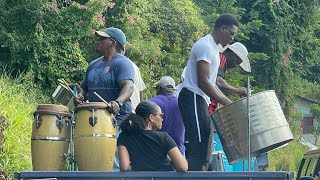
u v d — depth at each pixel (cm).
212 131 1556
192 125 1542
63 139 1427
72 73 3828
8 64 3731
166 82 1788
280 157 4566
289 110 5669
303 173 2464
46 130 1411
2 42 3675
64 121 1433
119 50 1611
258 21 5384
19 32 3703
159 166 1328
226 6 5366
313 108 6278
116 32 1606
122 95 1509
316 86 6406
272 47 5584
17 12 3691
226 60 1881
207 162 1545
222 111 1477
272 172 1199
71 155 1435
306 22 5959
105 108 1401
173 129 1723
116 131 1569
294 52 5981
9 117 2581
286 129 1509
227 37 1573
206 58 1516
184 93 1556
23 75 3641
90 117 1380
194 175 1217
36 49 3709
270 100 1502
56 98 1661
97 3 3806
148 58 4162
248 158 1384
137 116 1349
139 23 4162
